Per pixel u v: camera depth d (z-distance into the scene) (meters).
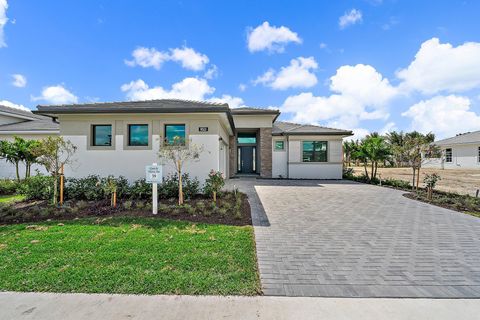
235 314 2.71
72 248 4.41
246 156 21.05
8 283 3.26
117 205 7.71
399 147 12.90
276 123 22.66
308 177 18.20
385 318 2.68
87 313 2.71
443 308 2.88
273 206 8.27
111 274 3.50
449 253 4.48
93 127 10.30
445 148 31.44
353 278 3.55
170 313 2.71
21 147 11.76
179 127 10.29
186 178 9.40
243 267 3.77
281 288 3.26
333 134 17.98
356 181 16.52
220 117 10.84
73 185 9.11
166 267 3.73
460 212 7.62
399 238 5.25
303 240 5.09
